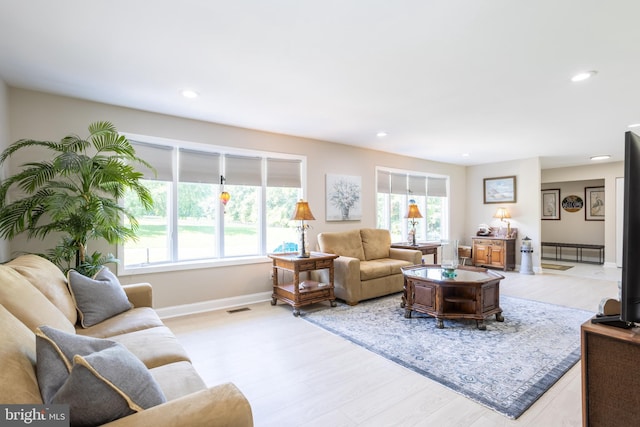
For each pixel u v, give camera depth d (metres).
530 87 2.86
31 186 2.63
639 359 1.11
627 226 1.14
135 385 0.98
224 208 4.05
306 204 3.93
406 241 6.23
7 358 0.90
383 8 1.76
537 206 6.27
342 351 2.64
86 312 2.05
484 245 6.59
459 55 2.29
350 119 3.81
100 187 2.86
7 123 2.75
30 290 1.54
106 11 1.78
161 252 3.63
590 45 2.15
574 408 1.86
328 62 2.40
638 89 2.90
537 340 2.85
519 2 1.71
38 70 2.51
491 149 5.58
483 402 1.92
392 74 2.60
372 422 1.75
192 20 1.88
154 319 2.16
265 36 2.05
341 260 4.07
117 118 3.31
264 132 4.32
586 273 6.12
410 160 6.25
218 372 2.30
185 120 3.72
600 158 6.44
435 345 2.75
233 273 3.99
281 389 2.08
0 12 1.78
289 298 3.74
